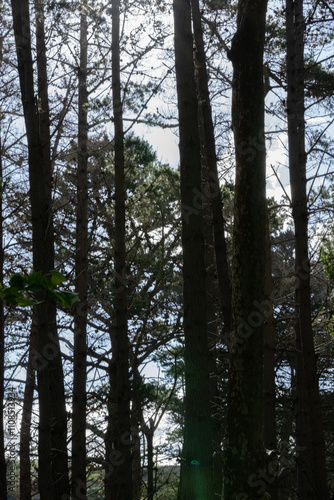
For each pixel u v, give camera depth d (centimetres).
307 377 1135
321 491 1085
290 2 1246
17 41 967
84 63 1418
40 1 1096
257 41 686
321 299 1925
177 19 874
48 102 1445
